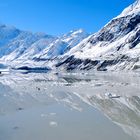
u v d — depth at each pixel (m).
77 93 64.06
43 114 38.09
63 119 35.06
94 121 34.16
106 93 62.56
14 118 35.28
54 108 43.09
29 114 37.97
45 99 53.19
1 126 31.08
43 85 84.25
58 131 29.36
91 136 27.62
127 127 31.23
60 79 117.88
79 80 111.06
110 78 126.00
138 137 27.36
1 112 39.16
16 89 71.50
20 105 45.47
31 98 54.25
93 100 52.75
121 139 26.64
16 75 158.88
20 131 29.14
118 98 55.72
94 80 111.00
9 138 26.66
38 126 31.25
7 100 50.84
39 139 26.56
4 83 92.50
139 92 65.94
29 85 84.12
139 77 134.38
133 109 42.97
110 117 36.69
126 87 78.44
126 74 175.12
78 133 28.62
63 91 67.88
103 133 28.67
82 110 41.72
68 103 48.53
